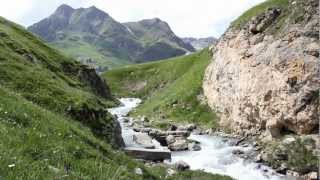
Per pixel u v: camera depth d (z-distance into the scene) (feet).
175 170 125.39
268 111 182.39
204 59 350.84
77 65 303.68
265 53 195.83
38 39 282.36
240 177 137.69
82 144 61.16
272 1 251.80
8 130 47.93
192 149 179.01
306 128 160.45
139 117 307.78
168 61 599.57
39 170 36.14
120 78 617.21
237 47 230.07
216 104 252.62
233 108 222.89
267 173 141.90
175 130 235.61
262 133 189.37
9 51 166.09
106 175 46.01
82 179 40.83
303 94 163.12
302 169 139.54
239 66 219.61
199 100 281.54
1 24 262.67
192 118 260.21
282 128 175.63
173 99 304.09
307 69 165.37
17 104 65.10
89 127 122.11
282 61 177.47
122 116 325.62
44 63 216.95
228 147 182.91
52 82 142.92
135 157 141.79
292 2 210.79
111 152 72.95
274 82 180.14
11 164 34.06
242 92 209.87
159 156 146.41
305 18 185.16
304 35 177.47
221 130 226.99
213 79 264.11
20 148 42.52
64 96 130.82
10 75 131.34
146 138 178.19
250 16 254.88
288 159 148.05
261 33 214.28
